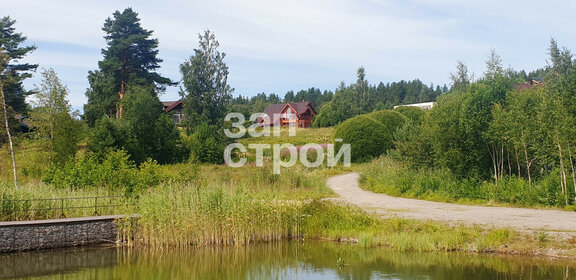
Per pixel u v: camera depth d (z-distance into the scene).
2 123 26.28
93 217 16.20
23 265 13.23
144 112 40.44
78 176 20.89
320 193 24.73
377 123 39.03
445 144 22.78
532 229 14.43
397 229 15.70
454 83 51.91
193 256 14.28
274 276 11.97
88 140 37.69
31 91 45.28
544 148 19.12
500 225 15.10
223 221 15.88
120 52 54.19
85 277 12.06
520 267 12.00
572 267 11.84
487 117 22.25
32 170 28.95
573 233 13.81
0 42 44.81
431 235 14.70
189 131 49.41
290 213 16.98
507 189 19.94
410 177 24.84
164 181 20.17
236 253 14.59
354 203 20.89
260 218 16.28
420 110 47.84
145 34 56.00
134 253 14.76
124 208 16.97
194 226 15.73
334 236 16.16
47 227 15.02
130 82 51.50
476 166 22.12
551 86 21.77
